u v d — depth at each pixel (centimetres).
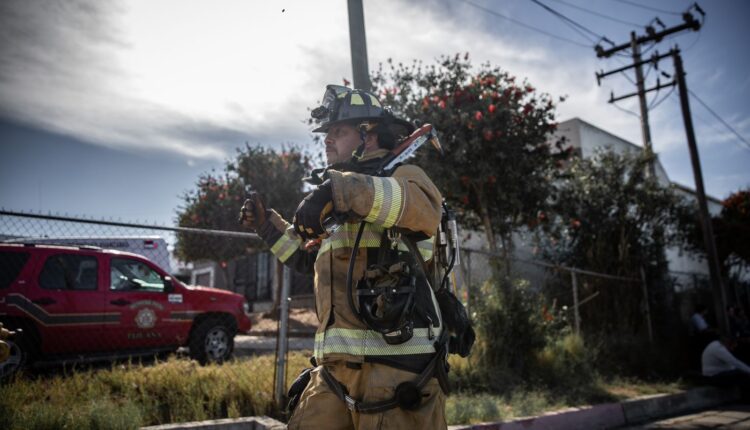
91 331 643
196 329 747
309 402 172
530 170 1007
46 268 628
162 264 950
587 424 567
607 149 1300
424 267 179
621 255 1105
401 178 158
